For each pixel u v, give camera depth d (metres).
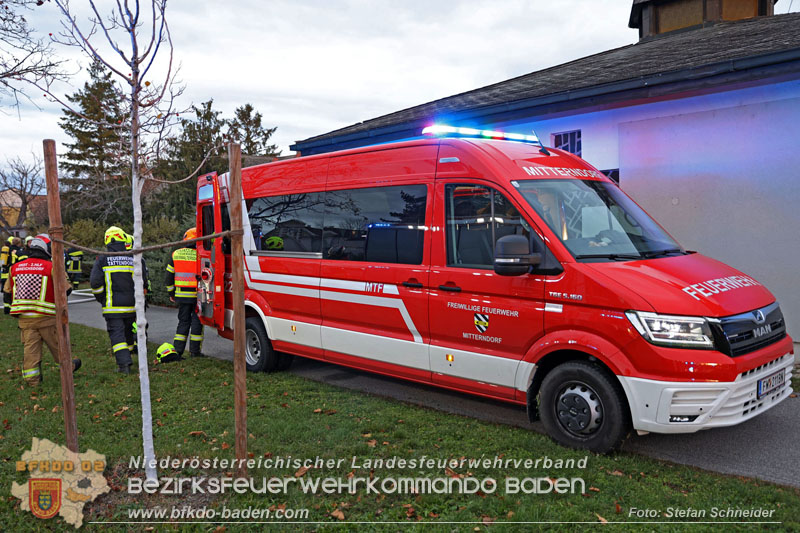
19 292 6.67
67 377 4.11
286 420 5.30
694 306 4.10
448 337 5.27
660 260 4.68
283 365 7.30
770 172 7.54
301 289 6.61
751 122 7.64
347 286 6.10
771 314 4.55
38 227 23.92
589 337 4.36
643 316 4.11
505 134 5.78
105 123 3.68
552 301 4.55
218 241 7.65
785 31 8.65
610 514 3.56
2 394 6.39
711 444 4.67
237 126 21.14
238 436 3.94
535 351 4.65
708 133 8.00
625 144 8.77
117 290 7.23
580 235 4.76
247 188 7.36
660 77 7.68
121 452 4.52
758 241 7.70
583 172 5.49
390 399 6.05
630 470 4.16
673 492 3.83
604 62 11.24
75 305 14.73
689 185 8.21
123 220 21.77
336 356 6.32
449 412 5.60
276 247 6.95
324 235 6.40
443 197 5.31
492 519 3.54
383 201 5.83
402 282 5.56
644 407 4.11
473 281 5.02
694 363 3.98
